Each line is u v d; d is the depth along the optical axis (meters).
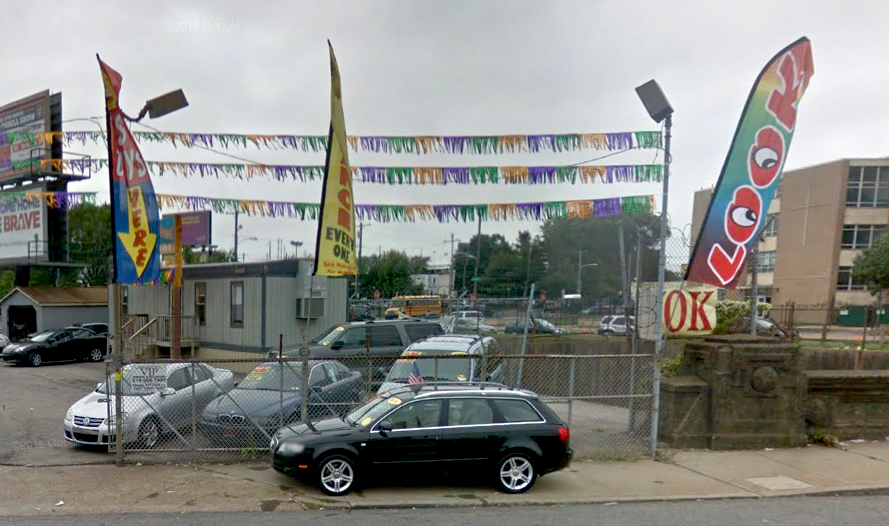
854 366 17.20
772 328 17.53
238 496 6.74
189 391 9.67
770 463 8.31
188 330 19.27
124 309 21.97
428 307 31.69
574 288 53.34
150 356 19.20
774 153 8.68
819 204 43.59
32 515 6.12
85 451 8.95
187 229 27.34
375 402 7.63
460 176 8.63
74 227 35.56
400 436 6.84
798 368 9.23
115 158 7.98
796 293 44.91
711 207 8.86
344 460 6.78
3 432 10.46
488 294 60.94
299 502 6.55
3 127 26.09
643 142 8.69
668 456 8.59
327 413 9.46
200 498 6.67
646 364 10.32
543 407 7.31
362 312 30.84
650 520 6.11
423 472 6.85
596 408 12.04
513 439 6.96
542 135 8.62
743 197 8.76
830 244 42.56
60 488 7.01
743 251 8.81
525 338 13.78
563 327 19.58
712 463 8.32
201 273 19.11
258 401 8.99
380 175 8.55
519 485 6.96
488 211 8.79
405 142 8.44
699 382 9.27
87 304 28.09
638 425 9.96
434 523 5.97
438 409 7.03
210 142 8.54
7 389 15.53
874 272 31.88
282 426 8.23
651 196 8.70
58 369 19.78
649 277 17.33
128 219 8.13
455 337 11.94
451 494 6.89
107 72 7.75
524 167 8.62
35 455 8.71
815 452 8.90
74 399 13.98
